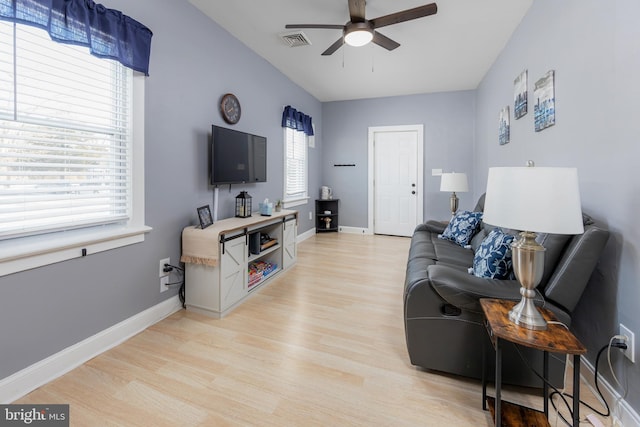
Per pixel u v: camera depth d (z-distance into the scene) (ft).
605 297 4.83
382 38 8.46
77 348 5.49
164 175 7.38
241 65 10.43
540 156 7.66
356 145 18.49
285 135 13.96
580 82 5.74
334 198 19.08
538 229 3.60
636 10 4.24
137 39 6.29
